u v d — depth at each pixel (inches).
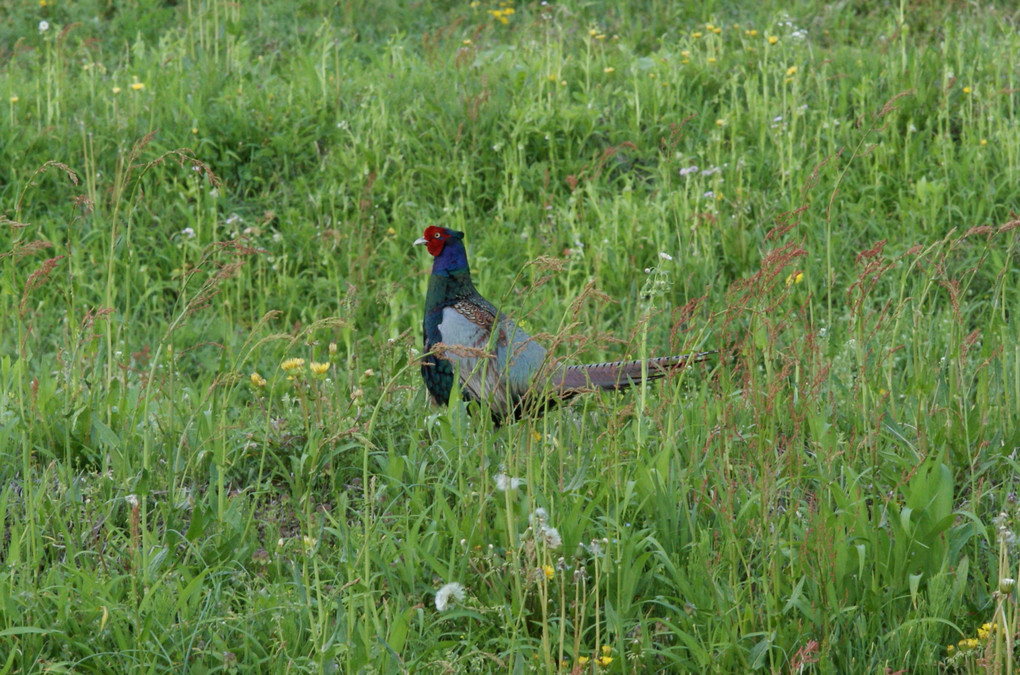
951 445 353.7
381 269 553.0
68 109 674.2
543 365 310.8
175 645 262.8
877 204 575.5
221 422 345.7
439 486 319.3
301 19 889.5
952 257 534.0
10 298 502.3
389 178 622.8
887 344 428.5
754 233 546.0
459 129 626.8
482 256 555.8
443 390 403.2
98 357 405.1
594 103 672.4
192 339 499.5
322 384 400.5
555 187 616.1
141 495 316.8
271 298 538.3
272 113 661.3
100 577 287.7
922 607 275.3
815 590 273.3
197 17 818.8
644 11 892.0
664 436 352.5
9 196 593.0
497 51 788.6
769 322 343.6
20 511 331.6
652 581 292.2
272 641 269.1
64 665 258.5
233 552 310.5
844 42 802.2
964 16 805.2
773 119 633.0
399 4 912.9
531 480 290.8
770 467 311.9
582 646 267.0
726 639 261.9
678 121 651.5
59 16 890.1
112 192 595.5
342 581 288.8
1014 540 271.6
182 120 645.9
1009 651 231.0
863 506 293.3
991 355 385.4
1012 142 593.9
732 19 854.5
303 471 354.9
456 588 259.0
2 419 373.4
